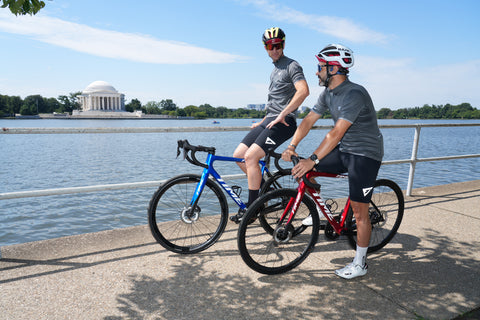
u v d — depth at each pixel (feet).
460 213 13.51
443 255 9.84
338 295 7.68
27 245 9.92
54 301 7.22
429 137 236.02
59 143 189.47
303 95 9.41
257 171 9.86
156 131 10.70
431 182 57.62
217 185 9.65
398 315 6.95
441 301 7.50
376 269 8.99
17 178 72.69
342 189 32.37
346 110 7.32
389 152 119.24
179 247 9.55
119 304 7.16
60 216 40.68
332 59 7.48
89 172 80.33
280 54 10.01
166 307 7.09
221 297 7.50
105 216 40.40
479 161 92.68
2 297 7.33
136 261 9.12
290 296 7.61
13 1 9.18
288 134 10.12
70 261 9.03
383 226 11.16
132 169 85.15
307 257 9.64
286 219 8.72
